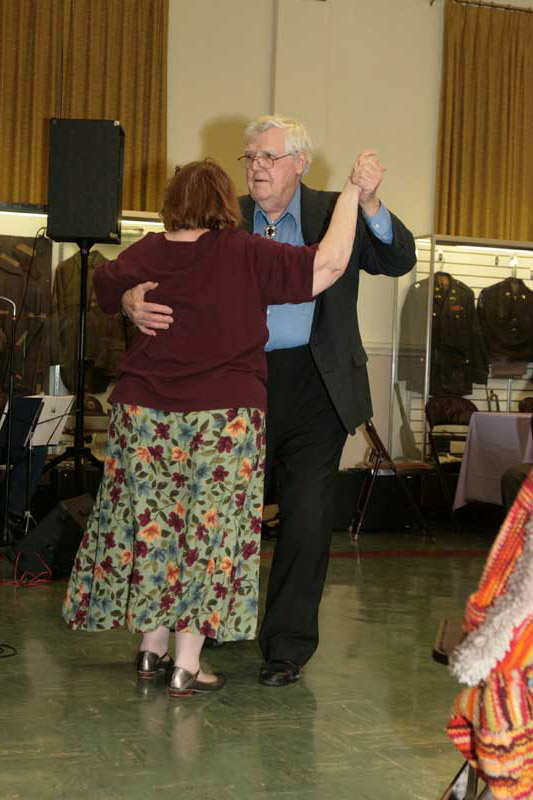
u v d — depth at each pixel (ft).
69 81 25.11
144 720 9.16
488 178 28.17
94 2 25.07
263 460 9.66
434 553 20.39
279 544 10.76
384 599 15.53
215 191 9.53
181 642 9.94
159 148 25.73
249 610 9.65
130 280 9.48
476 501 23.70
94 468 22.40
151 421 9.35
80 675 10.61
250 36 26.63
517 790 4.18
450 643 5.05
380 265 10.65
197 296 9.29
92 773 7.84
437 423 24.93
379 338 27.43
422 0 27.96
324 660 11.62
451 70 27.73
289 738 8.81
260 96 26.73
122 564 9.67
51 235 17.81
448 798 5.06
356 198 9.30
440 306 27.04
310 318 10.59
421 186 28.19
